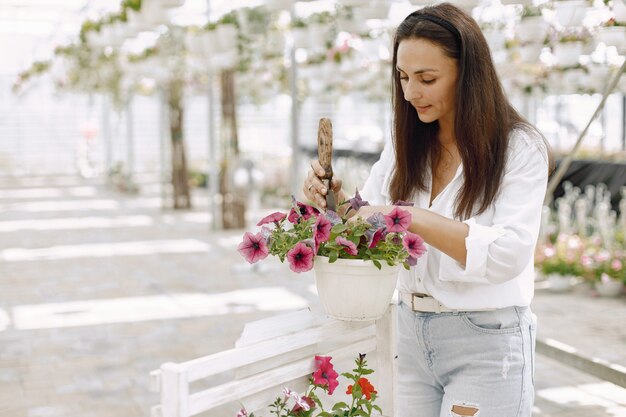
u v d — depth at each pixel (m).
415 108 1.96
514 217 1.79
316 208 1.88
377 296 1.77
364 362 1.97
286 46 9.00
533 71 7.02
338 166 12.92
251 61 9.62
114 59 12.84
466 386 1.94
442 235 1.73
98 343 5.50
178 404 1.49
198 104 22.78
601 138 10.23
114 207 14.80
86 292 7.28
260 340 1.71
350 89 12.27
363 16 5.59
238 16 6.97
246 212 12.08
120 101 16.78
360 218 1.74
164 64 11.03
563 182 8.20
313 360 1.86
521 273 1.90
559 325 5.52
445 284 1.92
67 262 8.90
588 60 5.98
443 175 2.00
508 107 1.88
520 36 5.09
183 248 9.84
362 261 1.72
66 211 14.20
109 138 19.98
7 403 4.32
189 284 7.61
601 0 4.51
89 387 4.58
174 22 9.05
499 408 1.91
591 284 6.79
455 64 1.81
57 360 5.11
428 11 1.82
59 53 12.66
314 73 8.75
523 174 1.83
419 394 2.08
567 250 6.82
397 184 2.04
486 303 1.88
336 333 1.89
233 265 8.60
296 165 8.72
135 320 6.17
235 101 11.22
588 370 4.24
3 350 5.35
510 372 1.91
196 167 18.89
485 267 1.73
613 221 7.25
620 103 10.63
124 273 8.21
